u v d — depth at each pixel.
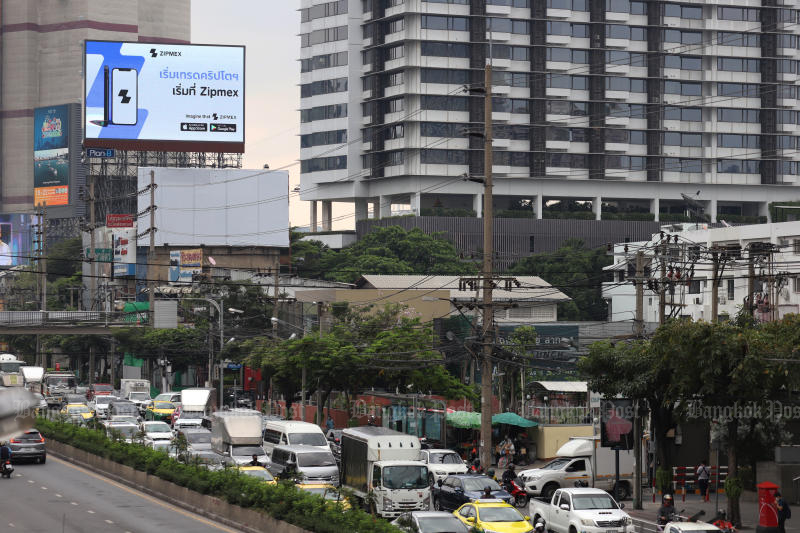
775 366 36.47
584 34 168.25
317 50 179.00
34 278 180.75
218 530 34.94
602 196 171.38
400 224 163.12
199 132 147.50
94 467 52.56
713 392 37.56
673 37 171.38
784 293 77.69
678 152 172.25
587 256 140.75
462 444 63.53
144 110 146.00
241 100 148.62
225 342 99.56
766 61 174.38
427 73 164.25
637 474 44.16
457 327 98.31
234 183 147.38
